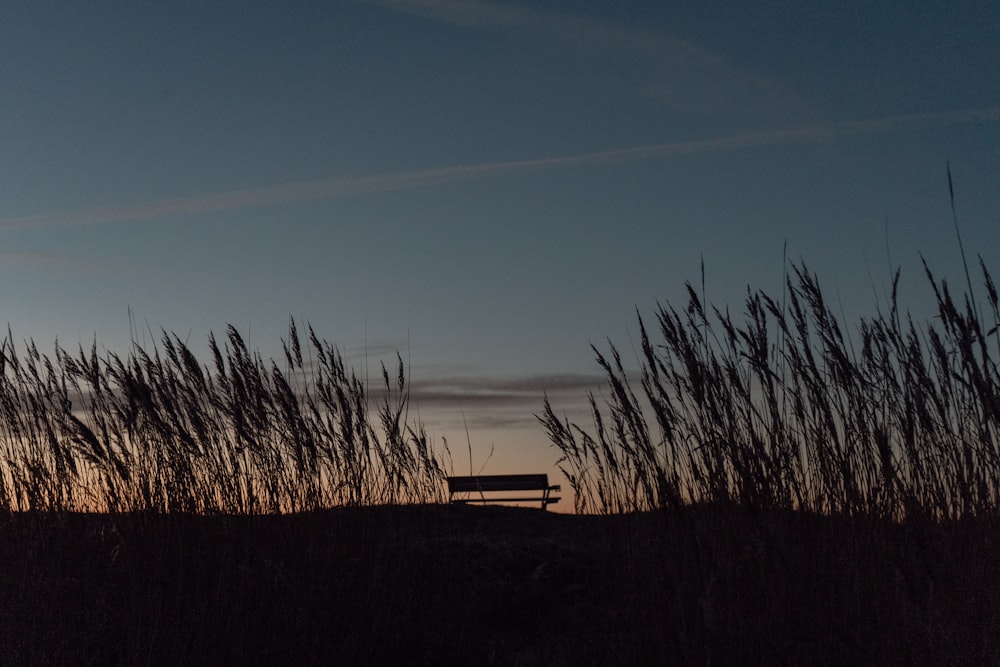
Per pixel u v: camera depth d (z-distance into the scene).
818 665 3.46
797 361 4.11
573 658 4.38
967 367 3.80
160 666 4.00
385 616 4.72
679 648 3.70
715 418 4.09
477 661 4.74
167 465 5.00
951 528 3.67
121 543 4.57
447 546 5.38
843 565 3.64
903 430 3.94
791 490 3.98
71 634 4.15
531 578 5.41
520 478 9.41
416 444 5.48
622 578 4.39
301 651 4.33
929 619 3.23
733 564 3.82
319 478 5.24
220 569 4.51
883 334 4.11
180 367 5.07
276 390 5.13
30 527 4.70
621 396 4.30
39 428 5.07
